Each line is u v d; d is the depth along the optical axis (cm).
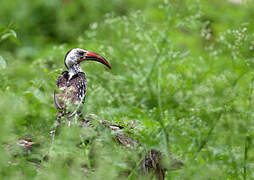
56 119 883
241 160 950
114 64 1315
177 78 1264
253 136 993
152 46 1341
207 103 1173
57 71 866
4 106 760
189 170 809
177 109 1201
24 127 825
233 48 1155
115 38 1370
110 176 704
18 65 970
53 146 719
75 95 948
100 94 1162
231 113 1122
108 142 764
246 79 1202
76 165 707
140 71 1320
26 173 693
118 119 925
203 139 1034
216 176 809
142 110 1055
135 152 795
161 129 916
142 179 778
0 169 675
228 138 1056
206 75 1323
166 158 827
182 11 1332
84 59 1046
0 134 726
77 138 761
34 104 891
